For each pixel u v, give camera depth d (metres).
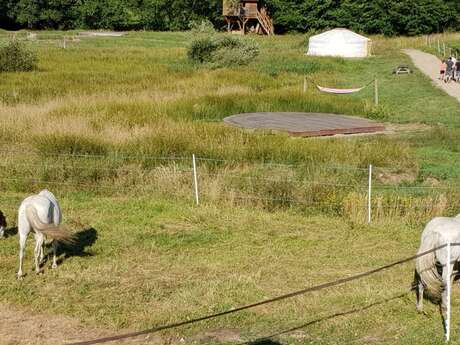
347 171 18.53
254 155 19.88
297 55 55.75
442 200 15.59
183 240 13.62
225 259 12.59
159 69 43.56
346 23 83.62
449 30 84.12
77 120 23.69
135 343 9.33
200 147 20.12
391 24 82.81
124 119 24.69
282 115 28.88
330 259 12.68
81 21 89.94
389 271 12.15
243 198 16.36
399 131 26.70
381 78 42.41
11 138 21.80
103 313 10.16
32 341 9.30
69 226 14.38
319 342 9.40
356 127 25.91
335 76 43.59
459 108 31.23
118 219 14.97
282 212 15.72
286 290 11.16
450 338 9.49
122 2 90.31
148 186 17.28
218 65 47.00
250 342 9.38
